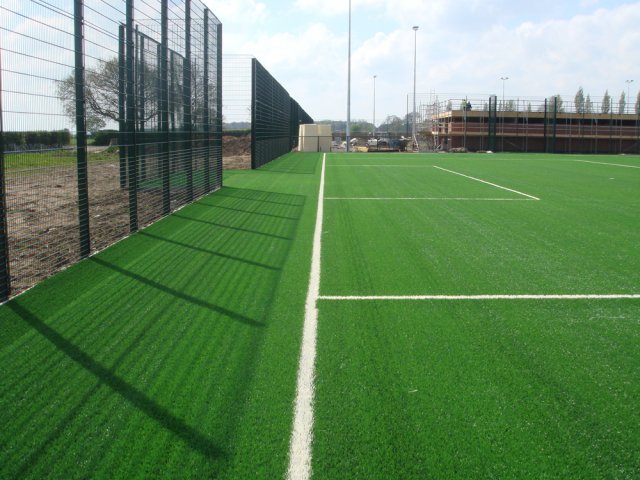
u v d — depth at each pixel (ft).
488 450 9.25
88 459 8.96
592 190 45.14
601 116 145.28
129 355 12.82
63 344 13.38
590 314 15.74
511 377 11.85
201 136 38.60
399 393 11.13
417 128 186.91
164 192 30.50
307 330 14.40
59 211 30.96
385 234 26.73
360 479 8.51
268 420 10.11
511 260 21.81
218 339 13.78
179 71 33.27
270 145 78.23
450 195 41.50
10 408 10.50
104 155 27.40
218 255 22.16
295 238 25.58
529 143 145.59
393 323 14.96
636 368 12.35
